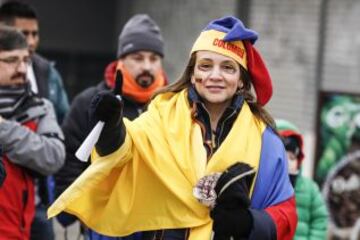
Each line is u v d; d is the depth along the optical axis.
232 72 7.24
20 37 9.60
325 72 20.36
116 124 6.77
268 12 21.88
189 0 24.06
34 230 10.23
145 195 7.23
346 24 19.88
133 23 10.66
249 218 6.91
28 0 25.33
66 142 10.30
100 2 26.34
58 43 25.95
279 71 21.55
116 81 7.18
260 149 7.28
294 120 20.97
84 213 7.30
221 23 7.36
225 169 7.06
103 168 6.92
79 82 26.22
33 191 9.52
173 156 7.16
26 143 9.24
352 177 13.32
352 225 13.29
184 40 24.14
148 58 10.42
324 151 13.43
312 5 20.67
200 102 7.32
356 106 13.30
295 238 10.60
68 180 10.27
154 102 7.47
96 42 26.38
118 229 7.25
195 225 7.11
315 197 10.73
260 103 7.50
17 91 9.59
